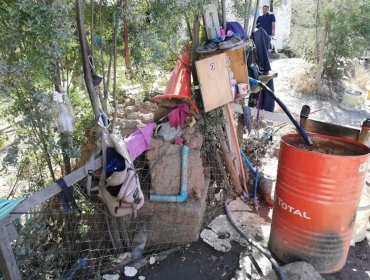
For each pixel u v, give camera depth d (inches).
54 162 130.6
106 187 103.3
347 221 111.5
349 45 357.7
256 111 161.0
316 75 364.2
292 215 114.9
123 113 162.2
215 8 148.0
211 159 157.5
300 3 399.5
